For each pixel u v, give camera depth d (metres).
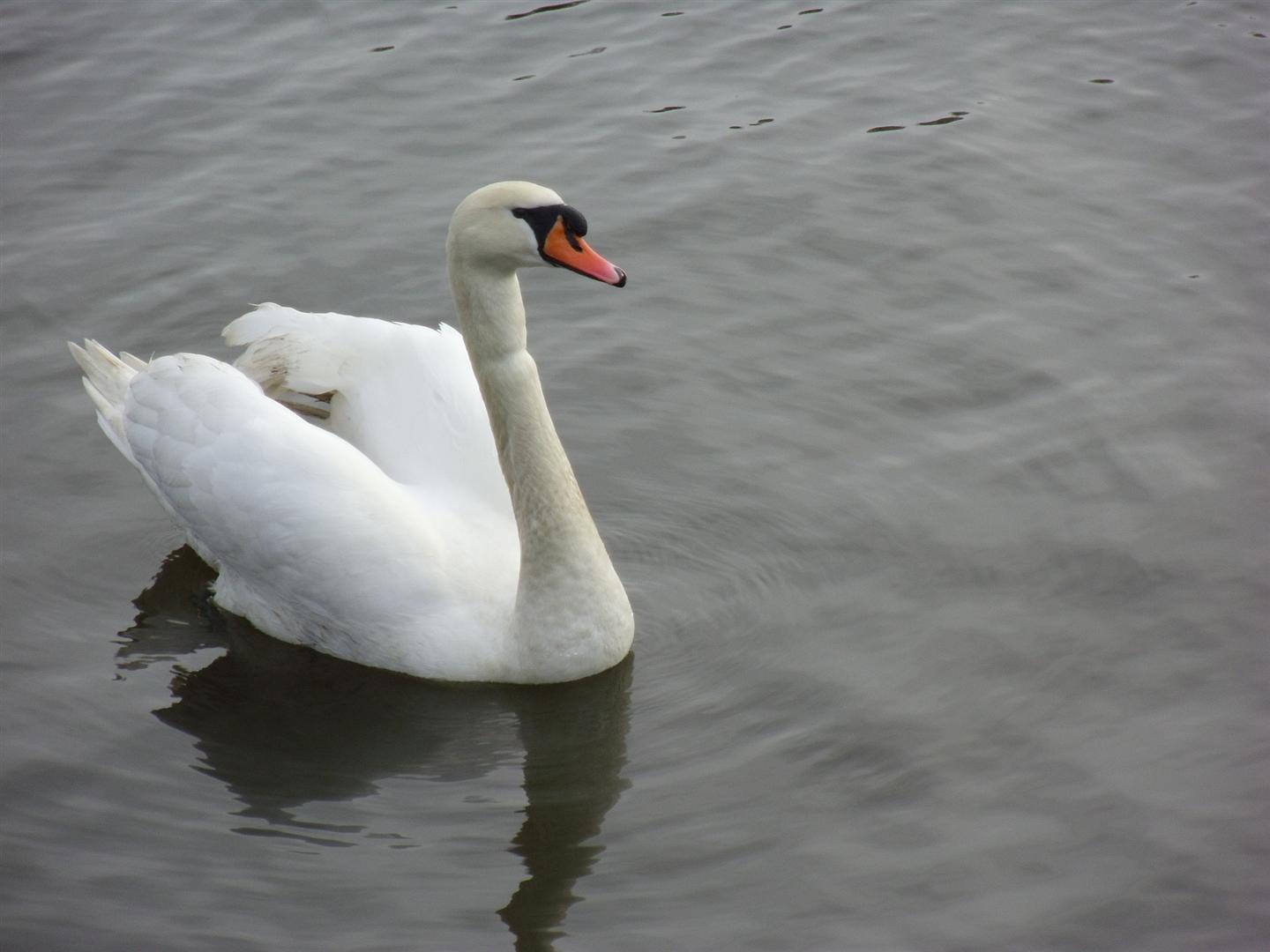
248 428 11.64
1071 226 16.34
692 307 15.53
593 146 17.66
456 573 11.59
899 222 16.52
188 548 12.95
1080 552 12.38
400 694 11.52
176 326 15.15
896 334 15.03
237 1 20.22
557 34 19.69
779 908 9.54
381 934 9.44
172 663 11.76
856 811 10.22
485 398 11.12
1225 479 13.05
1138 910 9.42
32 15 19.86
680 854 9.97
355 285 15.67
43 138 17.66
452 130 17.94
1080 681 11.17
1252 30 19.41
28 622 12.05
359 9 20.11
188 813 10.35
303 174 17.23
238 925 9.50
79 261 15.93
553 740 11.02
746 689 11.32
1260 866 9.66
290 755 10.91
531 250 10.45
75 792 10.50
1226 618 11.66
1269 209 16.39
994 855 9.83
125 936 9.41
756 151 17.58
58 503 13.27
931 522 12.81
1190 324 14.91
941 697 11.10
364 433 12.31
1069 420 13.83
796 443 13.80
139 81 18.66
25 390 14.41
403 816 10.35
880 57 19.19
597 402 14.41
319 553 11.41
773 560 12.58
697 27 19.80
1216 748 10.55
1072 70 18.83
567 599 11.30
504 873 9.89
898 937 9.30
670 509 13.19
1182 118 17.88
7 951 9.27
